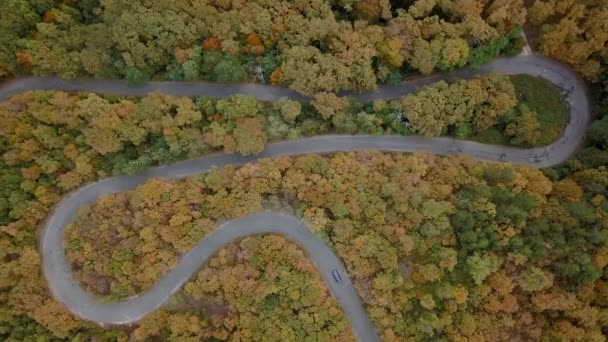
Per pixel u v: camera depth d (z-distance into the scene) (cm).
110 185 8838
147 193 8306
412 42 9162
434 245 8269
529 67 9694
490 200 8388
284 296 8100
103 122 8538
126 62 8875
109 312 8381
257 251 8225
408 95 9088
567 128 9681
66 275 8481
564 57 9281
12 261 8150
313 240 8531
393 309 8062
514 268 8031
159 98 8831
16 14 8775
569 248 7981
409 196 8406
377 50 9150
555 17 9312
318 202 8375
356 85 9269
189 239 8281
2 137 8444
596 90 9625
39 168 8475
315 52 9025
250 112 8894
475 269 7944
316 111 9206
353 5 9450
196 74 9169
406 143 9331
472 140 9488
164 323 8112
